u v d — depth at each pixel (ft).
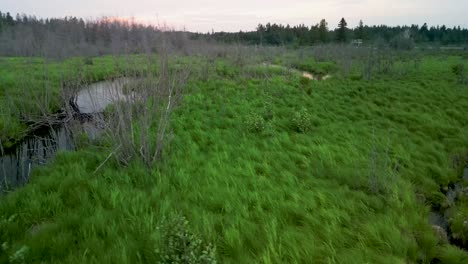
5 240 16.02
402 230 17.88
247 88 63.62
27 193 20.97
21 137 37.68
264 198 20.56
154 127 34.88
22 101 43.55
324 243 16.33
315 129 37.50
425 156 29.40
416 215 19.30
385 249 16.16
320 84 68.39
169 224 13.80
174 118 39.96
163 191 21.63
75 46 102.37
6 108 41.78
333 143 32.45
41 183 22.45
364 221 18.35
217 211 19.54
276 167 26.32
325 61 132.77
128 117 26.66
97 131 33.65
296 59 126.00
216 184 22.58
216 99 53.06
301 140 32.83
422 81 69.00
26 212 18.83
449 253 16.38
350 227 17.83
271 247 15.25
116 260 14.23
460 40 289.94
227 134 34.71
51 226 16.98
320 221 18.28
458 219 19.72
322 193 21.36
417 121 40.19
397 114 42.86
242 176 24.52
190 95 53.93
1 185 25.09
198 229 16.88
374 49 124.16
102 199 20.57
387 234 16.89
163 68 25.52
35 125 41.63
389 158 27.55
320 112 44.45
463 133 36.04
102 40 107.55
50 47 71.51
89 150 29.89
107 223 17.72
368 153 28.96
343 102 51.34
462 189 24.48
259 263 14.65
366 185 22.99
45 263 14.20
